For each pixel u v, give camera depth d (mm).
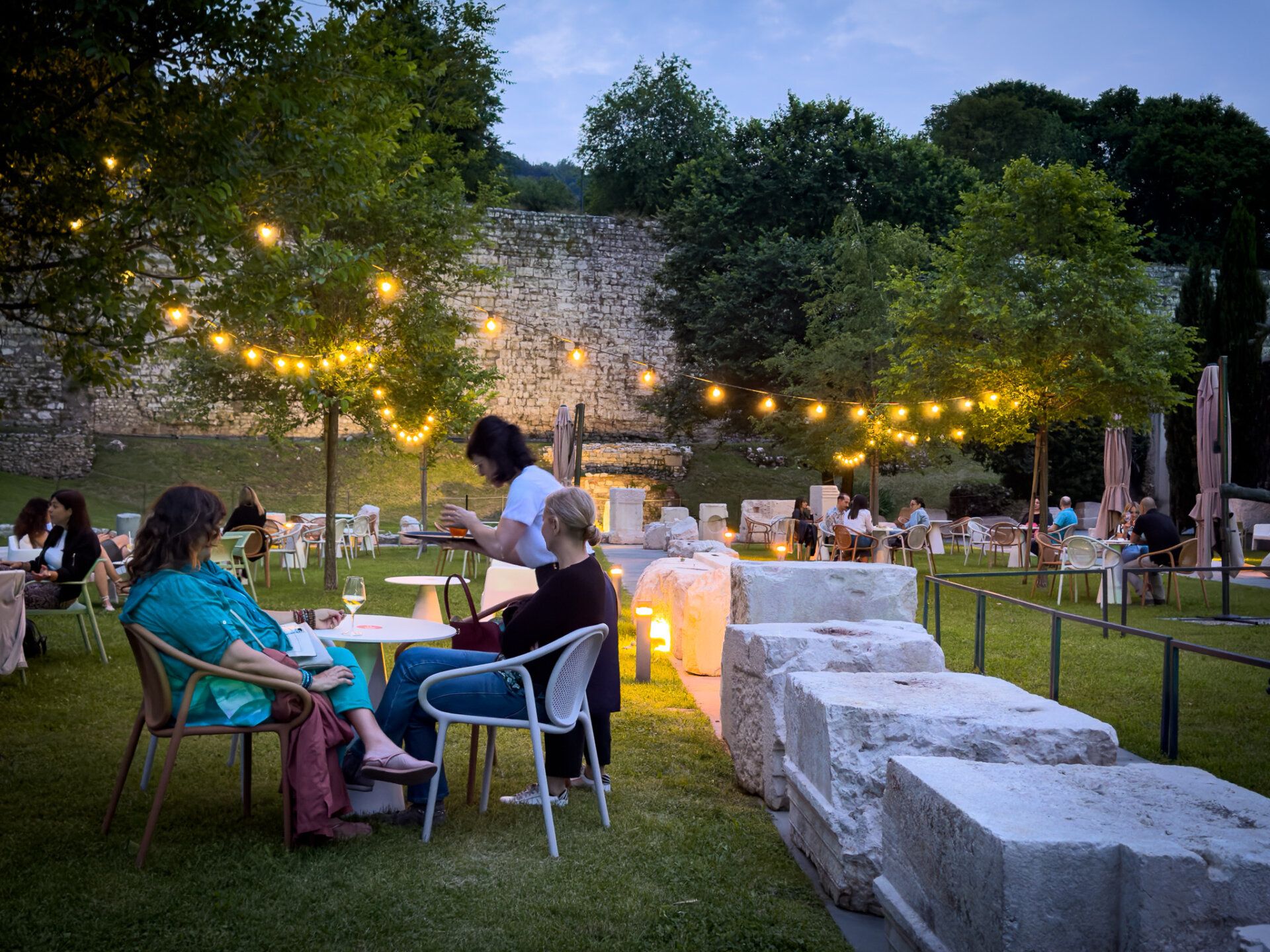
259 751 4555
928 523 14555
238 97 5090
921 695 2979
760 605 4840
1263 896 1538
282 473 27016
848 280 20250
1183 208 43500
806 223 26859
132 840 3289
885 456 19703
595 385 35906
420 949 2523
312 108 5488
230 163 5039
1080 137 46812
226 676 3146
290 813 3264
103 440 27281
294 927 2633
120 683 6051
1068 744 2652
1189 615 10023
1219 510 11188
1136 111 46844
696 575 7176
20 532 8180
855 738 2809
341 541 15438
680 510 21953
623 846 3352
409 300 12000
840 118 27391
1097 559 11359
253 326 6281
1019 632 9008
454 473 28094
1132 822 1705
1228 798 1849
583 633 3443
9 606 5629
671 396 28422
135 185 5441
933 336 14391
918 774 2035
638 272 36375
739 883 3025
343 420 30031
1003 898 1586
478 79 27844
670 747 4797
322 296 11320
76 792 3828
